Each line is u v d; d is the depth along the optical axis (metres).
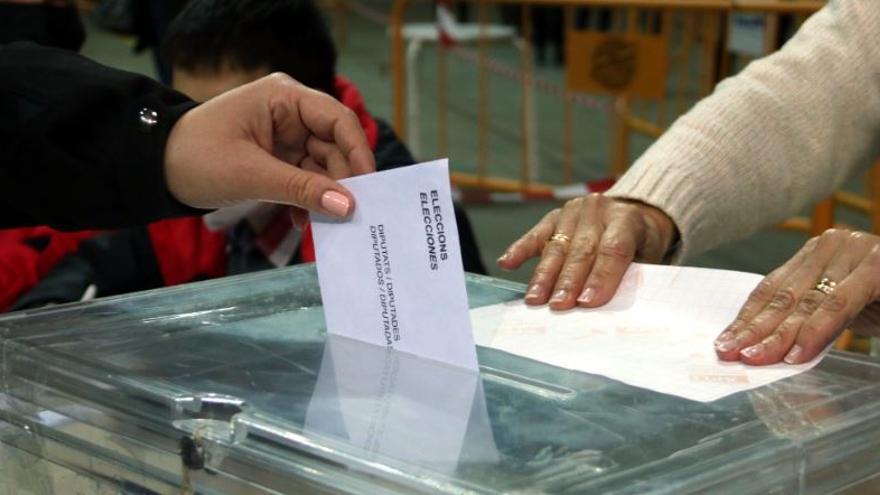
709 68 4.05
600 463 0.58
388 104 6.69
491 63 6.46
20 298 1.84
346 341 0.82
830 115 1.18
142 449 0.70
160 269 1.82
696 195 1.10
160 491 0.70
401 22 4.61
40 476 0.80
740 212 1.15
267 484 0.63
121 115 0.87
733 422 0.63
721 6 3.48
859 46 1.19
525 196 4.50
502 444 0.60
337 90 1.86
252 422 0.65
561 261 0.94
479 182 4.87
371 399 0.69
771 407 0.66
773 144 1.16
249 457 0.63
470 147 5.77
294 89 0.87
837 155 1.20
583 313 0.88
